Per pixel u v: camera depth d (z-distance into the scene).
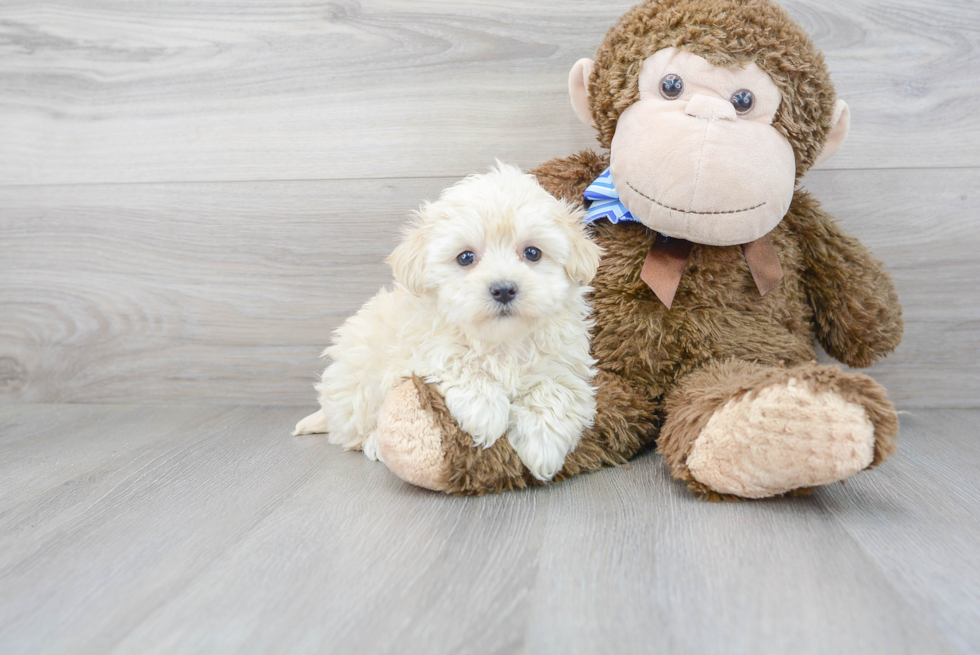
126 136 1.70
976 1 1.49
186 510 1.07
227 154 1.68
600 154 1.57
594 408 1.20
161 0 1.65
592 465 1.19
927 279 1.57
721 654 0.67
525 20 1.57
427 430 1.07
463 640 0.70
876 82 1.52
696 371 1.25
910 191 1.54
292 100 1.65
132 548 0.94
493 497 1.10
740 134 1.14
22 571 0.88
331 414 1.34
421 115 1.62
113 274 1.75
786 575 0.81
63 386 1.80
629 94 1.23
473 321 1.05
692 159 1.12
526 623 0.73
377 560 0.88
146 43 1.67
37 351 1.80
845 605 0.75
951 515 0.99
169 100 1.68
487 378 1.12
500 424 1.09
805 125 1.21
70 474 1.26
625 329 1.26
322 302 1.70
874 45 1.51
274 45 1.64
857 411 0.95
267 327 1.72
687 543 0.90
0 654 0.70
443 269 1.09
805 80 1.20
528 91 1.59
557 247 1.10
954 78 1.51
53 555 0.92
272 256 1.70
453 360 1.12
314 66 1.63
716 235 1.17
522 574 0.83
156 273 1.74
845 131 1.29
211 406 1.76
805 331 1.40
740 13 1.19
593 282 1.29
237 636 0.72
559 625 0.72
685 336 1.26
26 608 0.79
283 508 1.07
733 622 0.72
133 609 0.78
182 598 0.80
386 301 1.31
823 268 1.38
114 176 1.72
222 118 1.67
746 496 1.03
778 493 1.03
